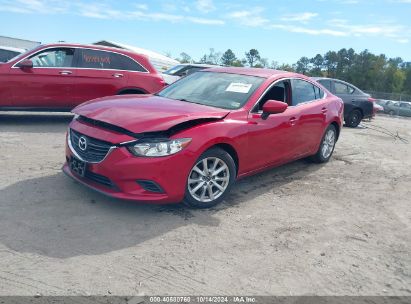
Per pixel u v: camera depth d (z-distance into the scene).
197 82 5.50
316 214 4.56
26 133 7.51
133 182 3.82
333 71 95.81
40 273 2.92
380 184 6.03
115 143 3.78
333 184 5.82
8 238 3.36
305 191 5.38
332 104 6.71
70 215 3.89
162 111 4.21
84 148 4.04
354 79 85.88
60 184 4.69
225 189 4.50
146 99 4.86
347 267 3.42
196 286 2.94
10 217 3.74
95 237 3.52
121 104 4.47
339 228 4.22
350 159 7.62
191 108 4.45
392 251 3.81
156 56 24.31
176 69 13.81
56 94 8.15
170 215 4.12
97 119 4.05
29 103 8.05
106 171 3.82
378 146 9.55
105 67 8.49
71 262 3.10
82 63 8.32
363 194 5.46
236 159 4.62
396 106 36.19
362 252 3.72
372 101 13.59
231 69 5.77
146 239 3.57
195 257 3.34
